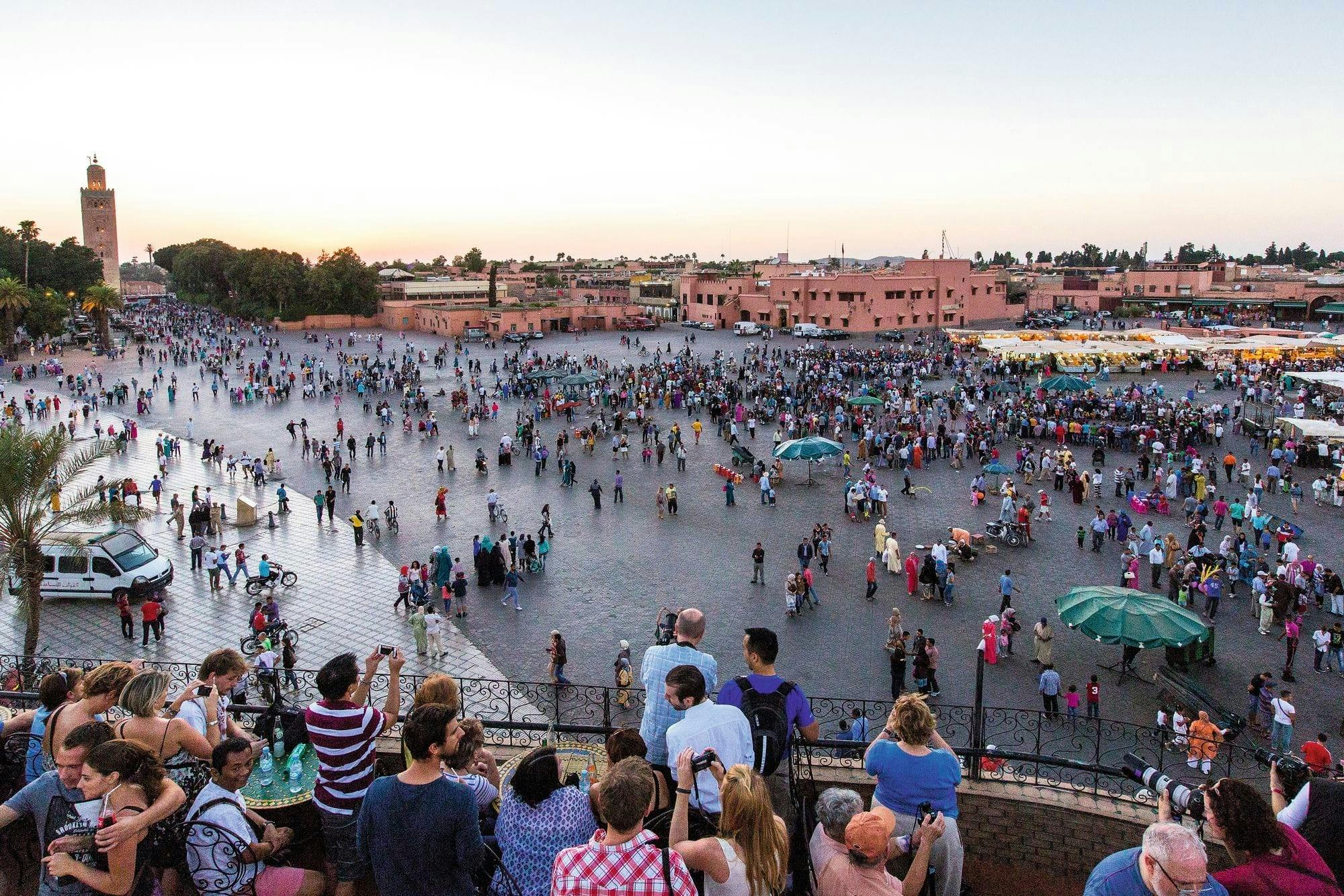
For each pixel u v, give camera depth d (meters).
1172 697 17.41
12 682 14.40
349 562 27.11
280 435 45.53
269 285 110.19
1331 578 21.86
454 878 5.05
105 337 82.12
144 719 6.01
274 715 7.94
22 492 18.73
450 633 21.59
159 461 38.53
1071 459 34.56
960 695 18.11
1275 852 4.52
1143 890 4.41
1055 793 8.29
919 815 5.79
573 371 59.88
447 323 100.25
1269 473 33.78
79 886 5.05
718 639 21.02
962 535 26.41
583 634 21.48
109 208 172.12
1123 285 126.81
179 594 24.53
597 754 7.82
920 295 104.25
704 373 62.00
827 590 24.06
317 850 7.30
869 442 39.78
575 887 4.38
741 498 33.62
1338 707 17.52
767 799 4.70
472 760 5.48
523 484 36.03
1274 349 66.62
